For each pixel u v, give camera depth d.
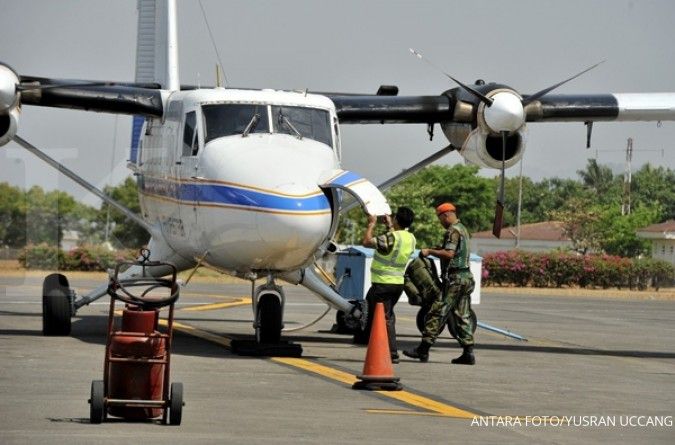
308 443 11.90
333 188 19.38
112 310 12.72
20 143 23.55
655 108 24.95
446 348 23.23
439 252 19.84
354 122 24.09
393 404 15.03
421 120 24.30
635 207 134.12
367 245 19.27
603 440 13.10
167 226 21.98
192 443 11.56
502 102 23.16
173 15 28.17
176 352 20.11
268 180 18.66
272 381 16.62
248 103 20.59
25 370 16.70
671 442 13.22
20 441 11.32
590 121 25.25
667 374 20.28
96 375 16.39
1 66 21.83
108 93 22.41
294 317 30.69
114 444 11.33
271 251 18.77
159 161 22.45
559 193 128.00
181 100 21.56
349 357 20.33
